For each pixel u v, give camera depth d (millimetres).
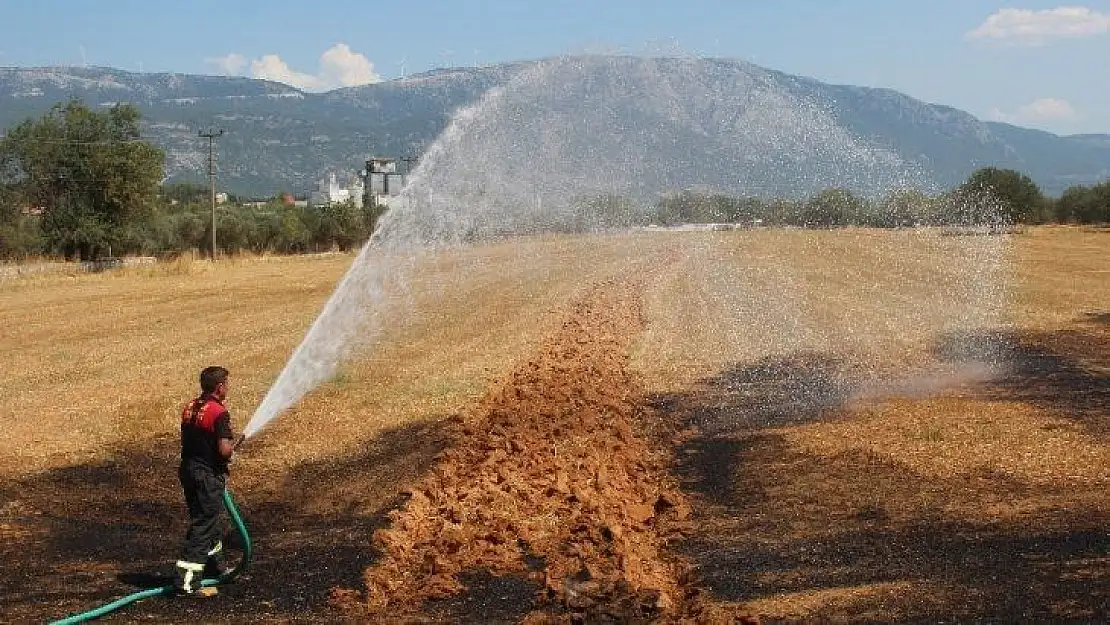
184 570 7902
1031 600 7164
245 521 10180
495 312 29219
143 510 10656
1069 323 23516
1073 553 8086
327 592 7945
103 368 20750
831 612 7148
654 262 41656
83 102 66562
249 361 21047
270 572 8523
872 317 25203
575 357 20078
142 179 65812
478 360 20188
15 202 65562
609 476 11109
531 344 22344
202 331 27312
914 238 37750
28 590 8203
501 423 13734
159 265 56156
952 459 11227
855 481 10625
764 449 12242
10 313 33344
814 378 16938
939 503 9672
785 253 38656
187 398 16719
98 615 7539
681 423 14008
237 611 7629
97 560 9023
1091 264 43250
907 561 8156
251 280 47375
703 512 9969
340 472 11789
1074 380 16000
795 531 9164
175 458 12688
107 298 38625
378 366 19641
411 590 7887
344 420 14430
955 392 15289
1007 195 71312
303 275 50438
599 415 14297
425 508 10102
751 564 8344
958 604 7164
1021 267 40156
